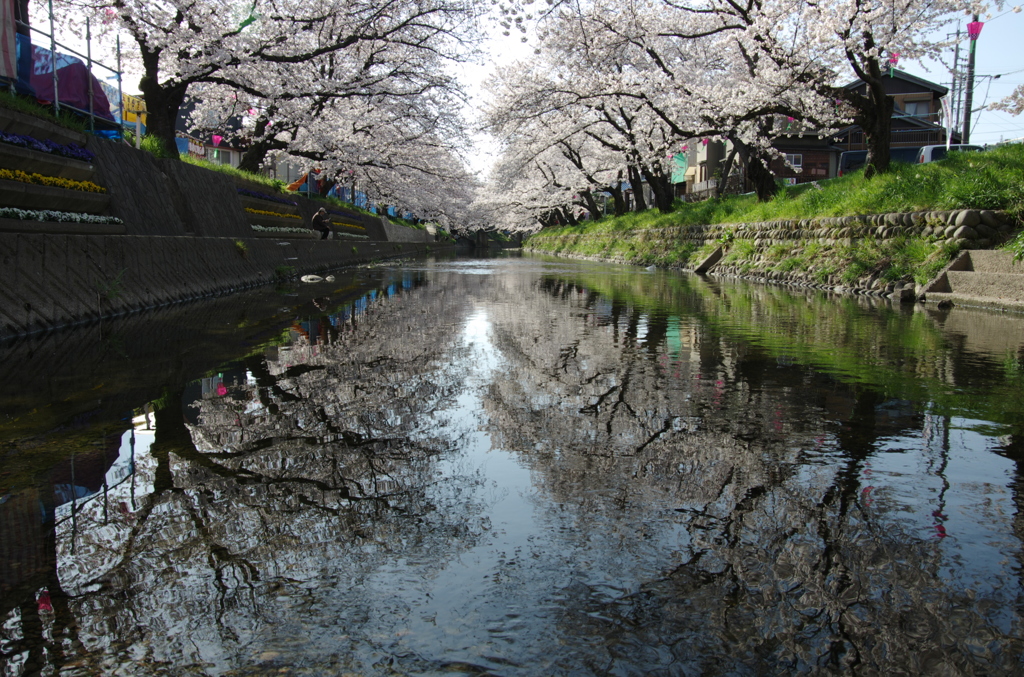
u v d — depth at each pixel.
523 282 14.78
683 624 1.53
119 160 10.76
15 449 2.93
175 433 3.15
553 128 24.55
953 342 5.93
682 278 16.23
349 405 3.69
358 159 23.45
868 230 12.01
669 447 2.89
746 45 14.75
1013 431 3.15
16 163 7.96
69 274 7.31
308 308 9.09
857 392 3.98
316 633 1.51
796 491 2.38
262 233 17.39
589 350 5.57
